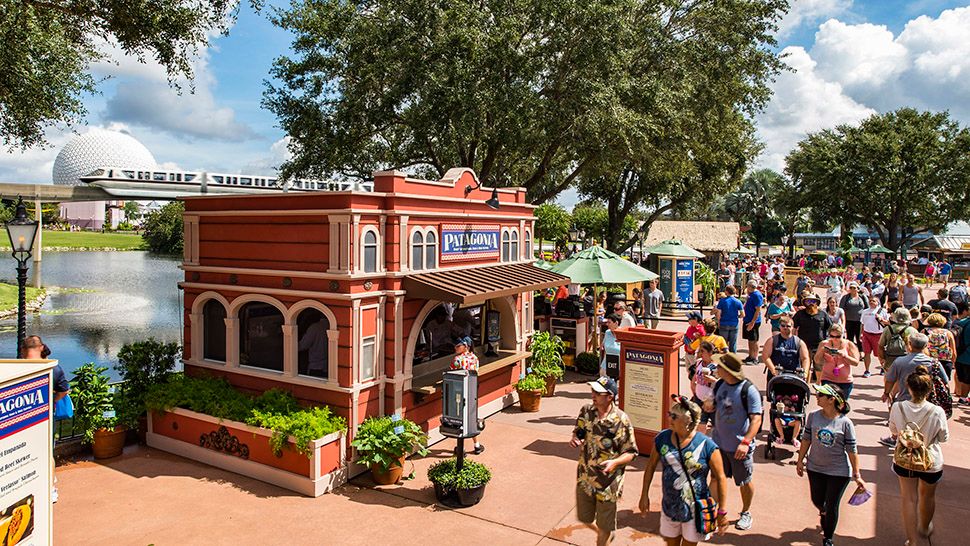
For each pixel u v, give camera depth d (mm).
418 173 24094
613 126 17797
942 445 9297
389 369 9109
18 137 13656
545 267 14516
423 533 6926
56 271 55719
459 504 7535
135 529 7004
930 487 6238
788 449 9109
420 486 8195
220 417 8812
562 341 13828
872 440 9555
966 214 49531
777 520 7012
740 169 34906
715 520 5391
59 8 11250
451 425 7672
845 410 6133
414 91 18375
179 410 9289
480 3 18609
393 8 18500
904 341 10141
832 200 52375
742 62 22266
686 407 5379
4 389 4590
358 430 8477
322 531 6973
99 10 11359
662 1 20453
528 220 12773
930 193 50594
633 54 19969
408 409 9406
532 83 18656
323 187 21000
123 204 165250
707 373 8719
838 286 21844
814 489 6254
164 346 10367
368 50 18625
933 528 6738
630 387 9055
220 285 9742
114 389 10141
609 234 36312
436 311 11227
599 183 34875
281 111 20281
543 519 7234
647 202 36812
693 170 28922
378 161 22500
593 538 6777
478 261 11117
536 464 8859
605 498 5809
